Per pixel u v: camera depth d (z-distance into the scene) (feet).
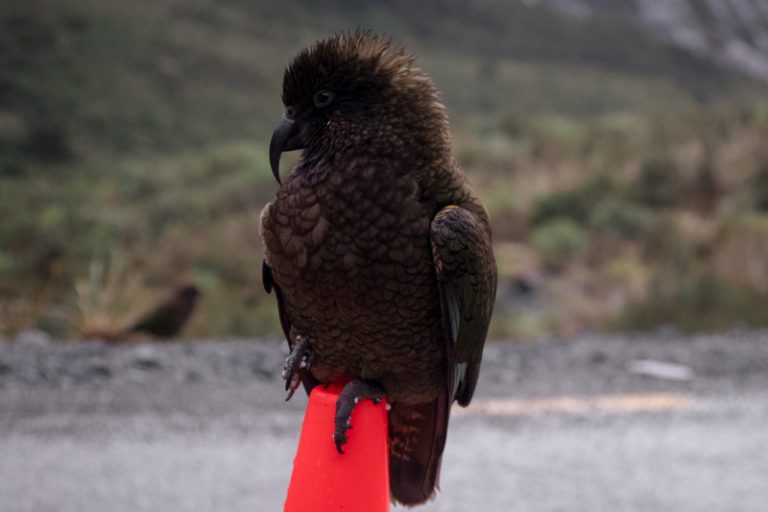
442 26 576.61
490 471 25.77
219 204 96.32
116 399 30.60
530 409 31.27
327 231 13.12
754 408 31.58
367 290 13.26
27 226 77.15
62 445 26.48
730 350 39.88
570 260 65.67
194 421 28.76
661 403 31.96
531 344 41.37
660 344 41.32
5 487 23.56
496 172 96.78
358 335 13.67
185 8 426.10
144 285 60.18
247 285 62.90
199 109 313.73
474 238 13.78
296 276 13.47
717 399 32.60
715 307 51.08
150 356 35.81
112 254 61.11
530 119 139.85
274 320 51.39
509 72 505.66
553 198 77.20
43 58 305.32
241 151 152.35
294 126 13.75
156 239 75.66
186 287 43.68
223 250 67.92
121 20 360.69
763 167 82.38
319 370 14.58
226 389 32.35
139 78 322.55
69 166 235.20
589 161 90.99
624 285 58.70
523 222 75.61
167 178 148.15
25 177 217.97
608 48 647.56
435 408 14.69
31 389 31.37
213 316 51.80
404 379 14.21
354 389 12.89
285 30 452.76
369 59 13.50
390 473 15.15
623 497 23.88
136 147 268.82
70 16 343.05
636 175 81.92
